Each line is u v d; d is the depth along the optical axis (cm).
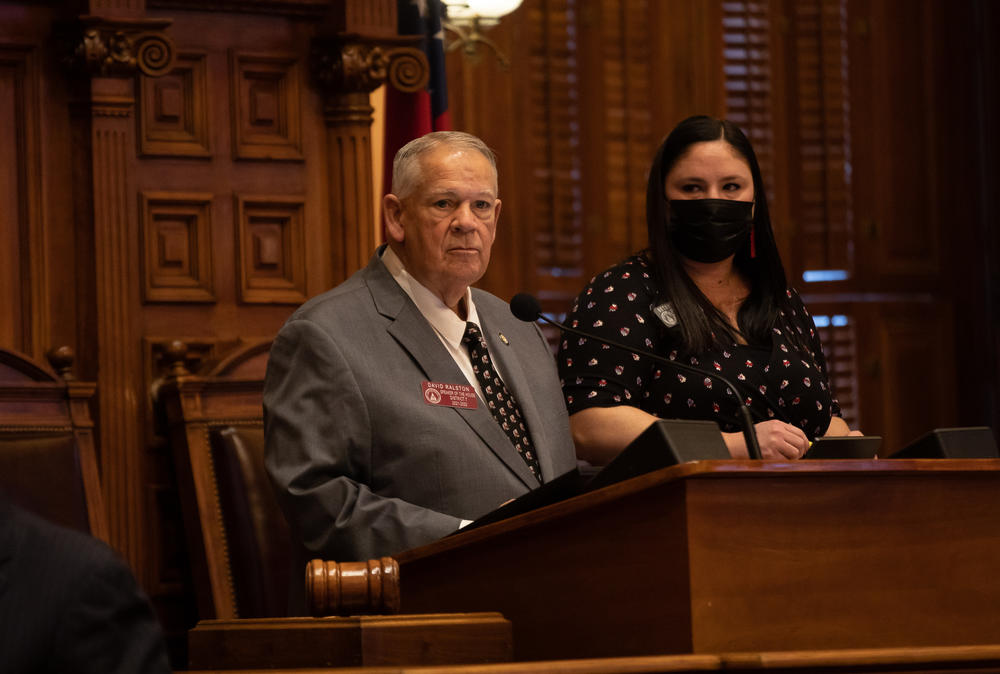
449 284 720
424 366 701
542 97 1598
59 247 982
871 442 606
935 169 1806
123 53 977
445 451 680
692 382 779
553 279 1588
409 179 721
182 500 941
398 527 633
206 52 1038
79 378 978
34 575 309
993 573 517
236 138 1043
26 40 978
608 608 479
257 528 915
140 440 982
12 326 966
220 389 959
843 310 1750
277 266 1053
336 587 473
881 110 1780
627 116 1639
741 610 457
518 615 509
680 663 419
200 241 1025
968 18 1833
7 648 301
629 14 1647
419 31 1159
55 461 888
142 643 315
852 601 480
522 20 1589
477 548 523
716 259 802
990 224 1827
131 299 995
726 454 496
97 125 982
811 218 1738
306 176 1066
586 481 549
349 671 402
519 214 1574
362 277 738
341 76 1055
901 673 443
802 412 804
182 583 984
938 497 508
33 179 973
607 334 786
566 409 768
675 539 457
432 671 395
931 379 1789
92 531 884
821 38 1744
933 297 1803
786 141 1728
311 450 661
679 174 802
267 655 467
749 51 1708
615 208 1627
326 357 678
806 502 476
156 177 1014
